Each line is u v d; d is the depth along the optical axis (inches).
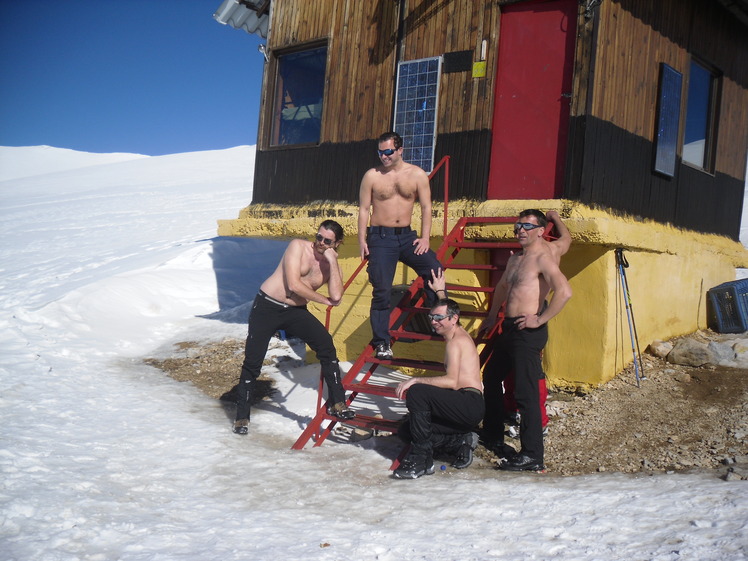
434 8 311.1
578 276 273.1
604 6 268.5
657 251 297.3
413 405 207.0
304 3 363.3
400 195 242.1
